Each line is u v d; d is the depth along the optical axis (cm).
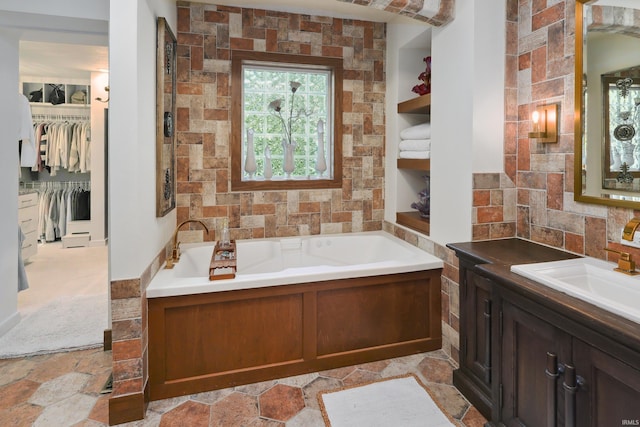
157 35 228
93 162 547
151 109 217
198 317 208
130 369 186
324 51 332
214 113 310
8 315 282
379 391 209
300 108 348
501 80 226
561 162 202
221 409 195
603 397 116
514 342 157
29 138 345
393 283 246
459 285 215
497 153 229
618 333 106
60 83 547
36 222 485
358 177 349
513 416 158
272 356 223
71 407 195
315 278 225
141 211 192
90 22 247
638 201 162
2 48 265
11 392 208
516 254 197
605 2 174
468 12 223
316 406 197
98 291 370
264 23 316
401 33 315
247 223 324
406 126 330
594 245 186
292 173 351
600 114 178
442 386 215
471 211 226
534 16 215
